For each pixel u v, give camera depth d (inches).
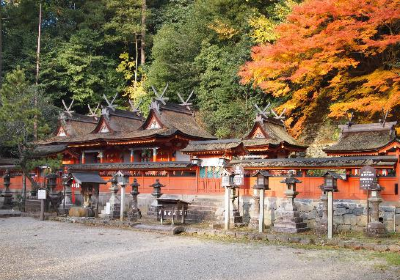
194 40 1652.3
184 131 1332.4
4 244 585.6
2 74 1892.2
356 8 1019.9
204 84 1585.9
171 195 995.3
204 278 391.9
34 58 1888.5
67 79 1895.9
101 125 1510.8
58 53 1897.1
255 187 690.2
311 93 1352.1
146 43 2028.8
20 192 1288.1
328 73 1250.0
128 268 432.5
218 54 1581.0
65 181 969.5
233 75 1445.6
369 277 395.5
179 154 1327.5
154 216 890.1
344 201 738.8
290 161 826.2
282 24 1115.3
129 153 1449.3
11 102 1103.0
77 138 1507.1
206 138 1360.7
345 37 995.3
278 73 1153.4
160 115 1360.7
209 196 935.0
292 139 1229.7
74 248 554.9
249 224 753.0
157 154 1384.1
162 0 2226.9
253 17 1477.6
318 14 1059.3
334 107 1056.8
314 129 1342.3
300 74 1066.7
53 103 1894.7
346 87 1240.8
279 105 1391.5
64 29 2032.5
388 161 716.0
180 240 631.2
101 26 2049.7
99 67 1991.9
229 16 1606.8
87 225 821.9
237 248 557.9
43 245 578.2
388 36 979.9
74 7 2146.9
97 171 1176.2
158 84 1736.0
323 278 391.9
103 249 548.1
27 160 1102.4
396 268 433.7
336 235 654.5
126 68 2139.5
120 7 2010.3
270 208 817.5
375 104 988.6
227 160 852.6
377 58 1190.9
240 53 1450.5
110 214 911.0
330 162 776.3
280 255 507.2
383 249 535.8
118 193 1087.6
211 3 1626.5
